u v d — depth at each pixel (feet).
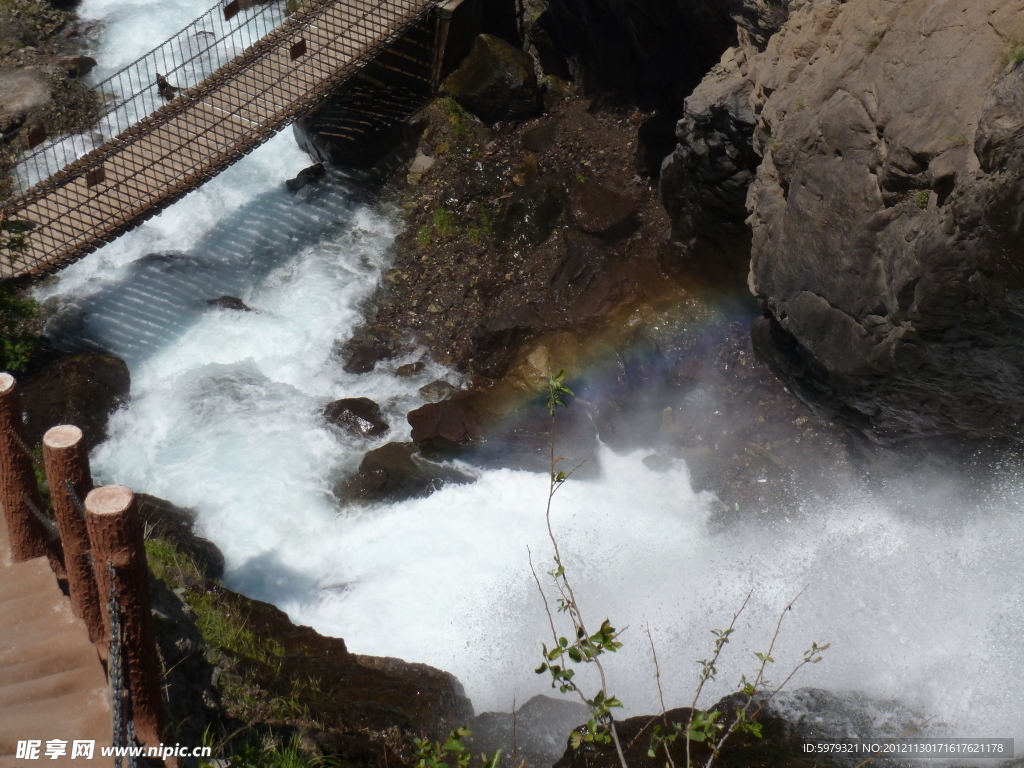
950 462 38.55
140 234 62.85
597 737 14.20
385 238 63.41
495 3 69.67
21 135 67.10
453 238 62.23
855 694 31.22
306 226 63.93
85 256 57.82
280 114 59.31
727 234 48.96
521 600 43.06
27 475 19.62
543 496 48.03
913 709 30.22
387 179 66.54
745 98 41.34
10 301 52.29
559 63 69.46
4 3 75.46
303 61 60.70
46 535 20.62
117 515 14.06
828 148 34.17
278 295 60.13
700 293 54.29
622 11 58.70
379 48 62.80
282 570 45.03
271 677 28.86
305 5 64.95
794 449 46.52
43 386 52.08
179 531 43.91
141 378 55.11
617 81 65.21
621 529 46.29
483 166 65.10
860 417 40.16
